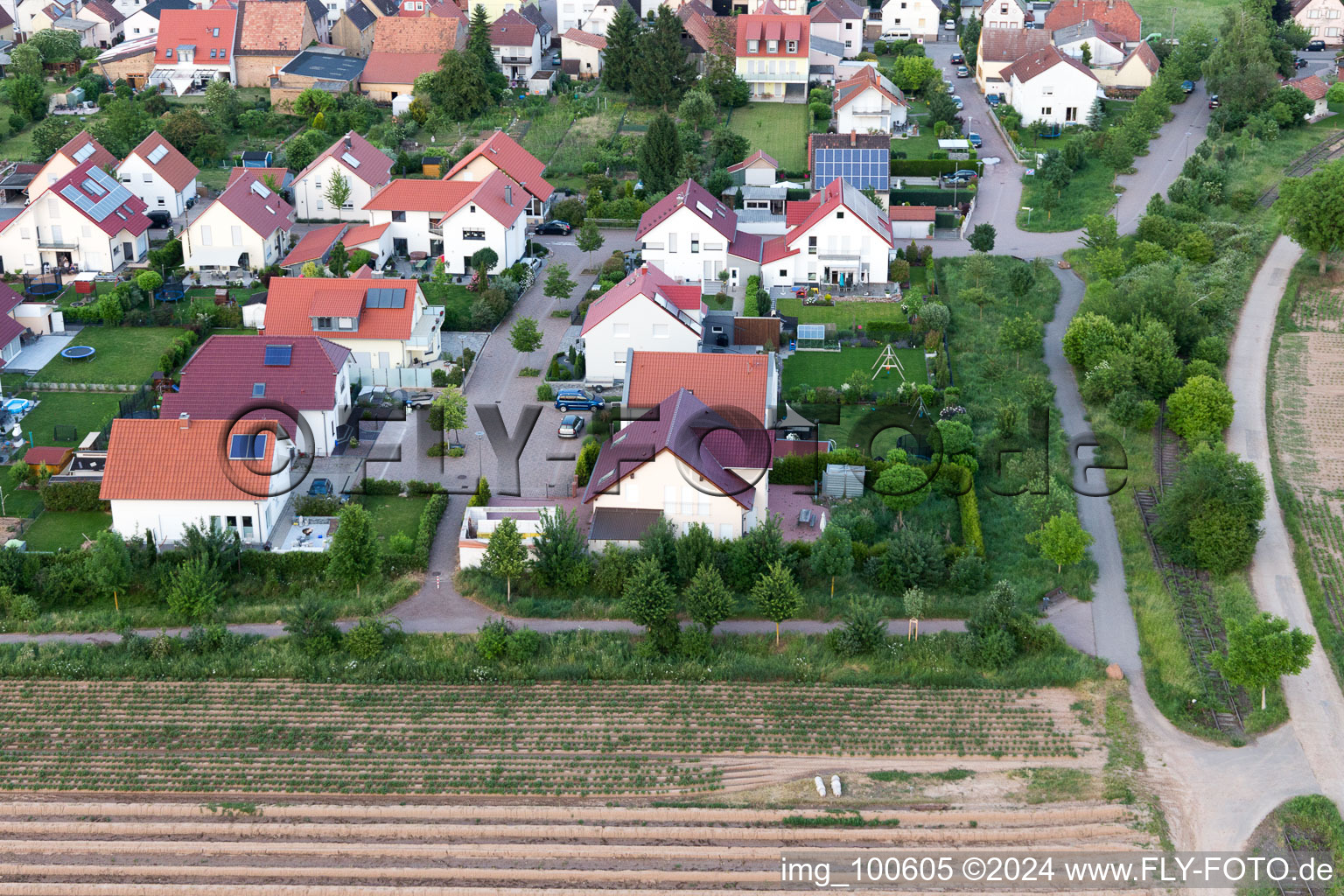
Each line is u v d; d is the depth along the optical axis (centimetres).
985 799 6812
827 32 19762
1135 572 8606
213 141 16000
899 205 14700
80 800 6788
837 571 8306
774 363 10262
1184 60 18250
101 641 7931
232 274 12962
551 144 16538
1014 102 17550
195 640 7781
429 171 15550
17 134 16900
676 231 12725
